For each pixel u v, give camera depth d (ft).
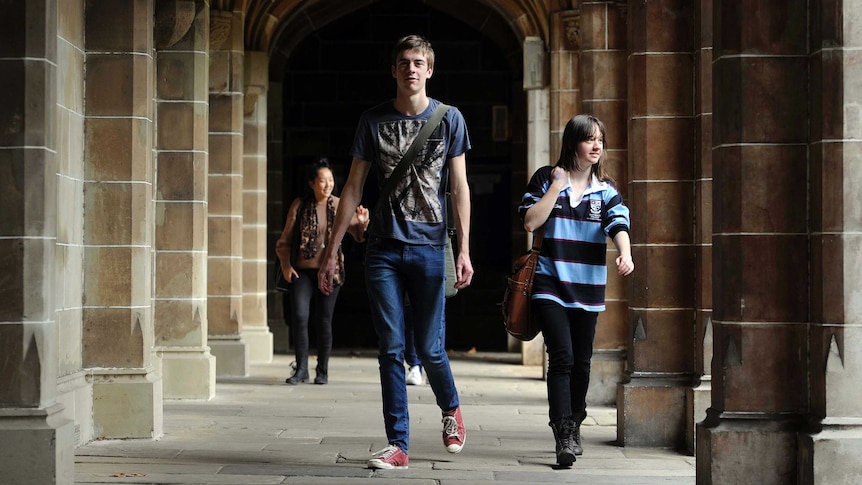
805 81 17.98
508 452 23.13
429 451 23.11
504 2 48.83
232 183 41.16
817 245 17.70
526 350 46.85
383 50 58.90
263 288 48.37
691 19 25.27
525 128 57.47
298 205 37.14
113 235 24.29
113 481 19.40
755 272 17.99
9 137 18.06
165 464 21.25
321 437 25.25
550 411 20.97
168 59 33.30
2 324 18.01
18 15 18.07
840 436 17.13
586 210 20.90
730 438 17.80
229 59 41.27
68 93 23.12
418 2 58.85
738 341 17.99
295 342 37.99
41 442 17.83
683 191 25.13
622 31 32.48
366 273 20.36
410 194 20.07
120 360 24.45
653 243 25.07
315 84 58.90
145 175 24.48
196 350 33.40
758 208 18.01
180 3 32.65
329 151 58.85
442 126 20.17
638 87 25.35
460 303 59.11
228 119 41.24
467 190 20.43
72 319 23.66
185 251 33.40
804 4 17.99
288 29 55.57
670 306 24.99
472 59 58.80
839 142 17.31
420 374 38.01
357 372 43.06
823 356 17.38
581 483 19.72
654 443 24.58
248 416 29.17
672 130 25.23
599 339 32.55
